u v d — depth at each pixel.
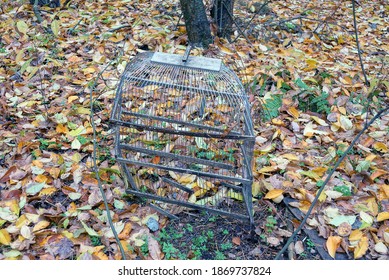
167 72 2.35
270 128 3.09
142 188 2.56
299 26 4.94
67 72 3.75
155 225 2.37
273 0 5.90
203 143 2.72
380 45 4.82
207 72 2.34
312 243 2.30
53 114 3.21
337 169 2.78
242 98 2.28
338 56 4.38
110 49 4.12
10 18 4.56
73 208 2.44
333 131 3.16
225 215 2.37
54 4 5.15
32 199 2.47
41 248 2.21
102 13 4.97
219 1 4.39
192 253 2.23
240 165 2.60
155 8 5.13
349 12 5.72
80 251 2.18
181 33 4.50
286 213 2.50
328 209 2.46
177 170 2.30
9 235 2.22
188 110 2.55
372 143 3.03
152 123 2.64
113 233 2.21
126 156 2.51
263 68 3.79
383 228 2.35
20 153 2.80
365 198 2.53
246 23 4.79
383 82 3.37
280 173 2.75
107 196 2.51
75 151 2.88
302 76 3.79
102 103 3.33
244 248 2.30
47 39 4.21
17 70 3.79
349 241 2.29
